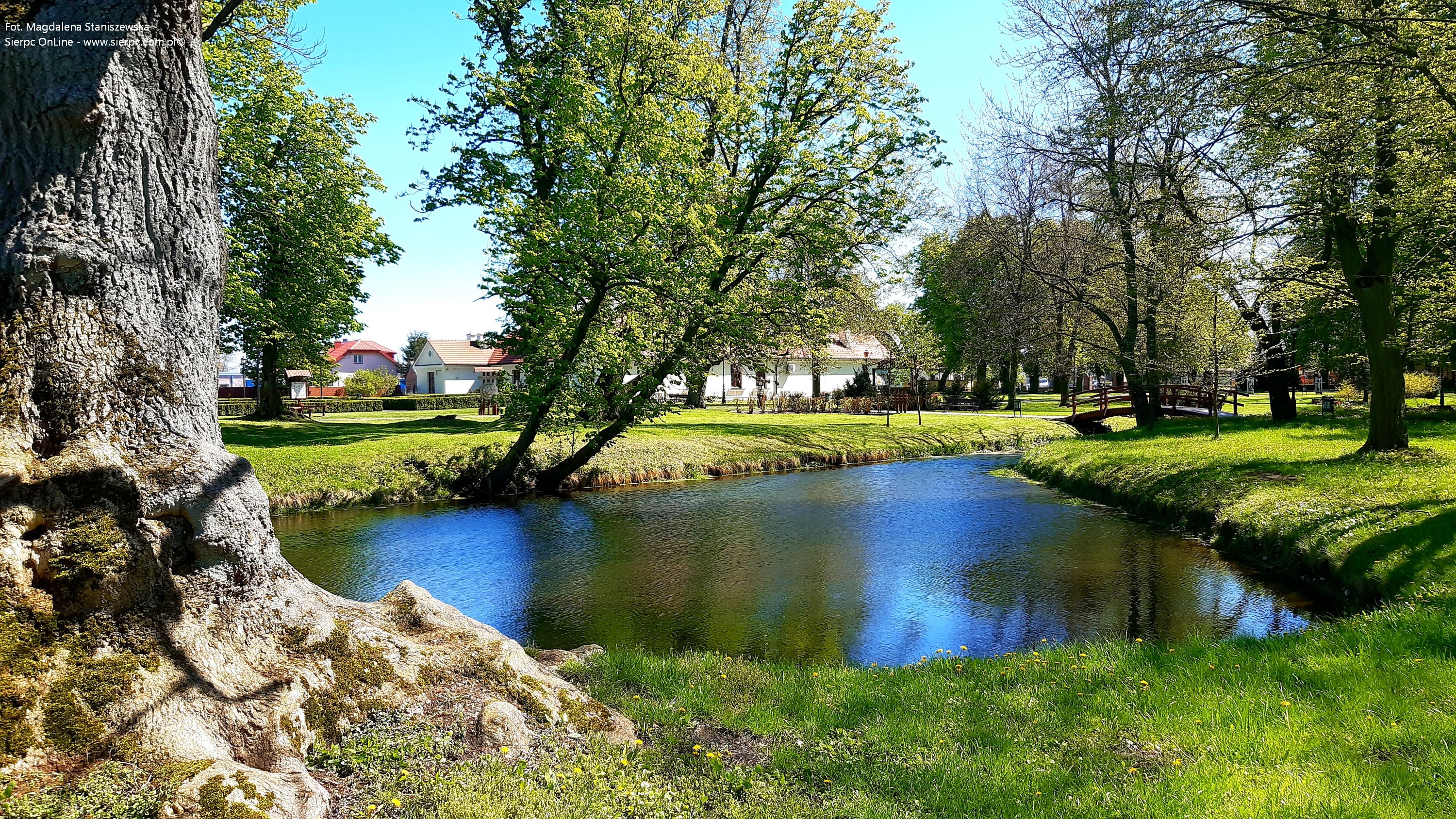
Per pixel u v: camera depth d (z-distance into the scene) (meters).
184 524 4.16
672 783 4.31
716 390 57.66
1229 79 11.73
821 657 8.61
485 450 21.61
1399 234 14.13
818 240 21.38
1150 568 12.07
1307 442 18.41
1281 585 10.73
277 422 30.27
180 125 4.41
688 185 18.66
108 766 3.37
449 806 3.71
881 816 3.98
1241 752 4.57
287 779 3.65
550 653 7.16
